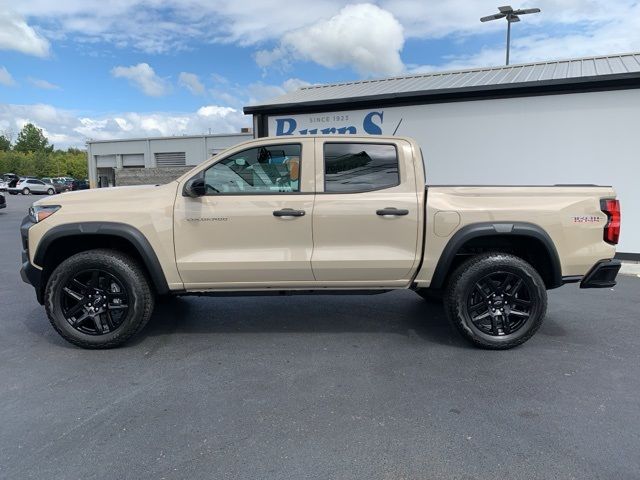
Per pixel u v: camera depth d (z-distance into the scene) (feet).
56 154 385.50
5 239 39.73
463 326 13.96
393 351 14.08
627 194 27.48
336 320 17.04
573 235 13.87
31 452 9.01
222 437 9.50
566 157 28.50
